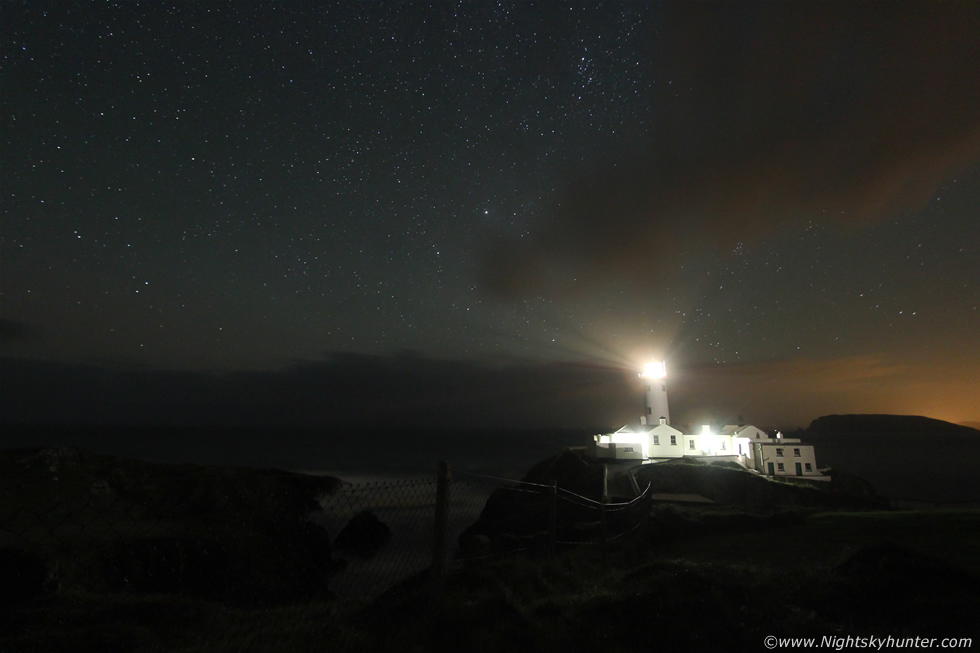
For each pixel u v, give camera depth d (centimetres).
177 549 1350
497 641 540
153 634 563
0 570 679
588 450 5516
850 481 4641
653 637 578
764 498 3784
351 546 1599
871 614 646
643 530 1532
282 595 1361
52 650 504
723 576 758
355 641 532
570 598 712
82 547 1184
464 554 1384
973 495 6638
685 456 5188
